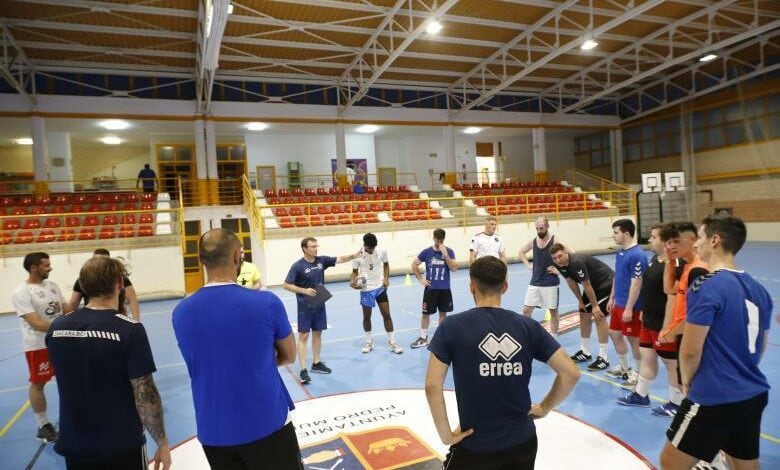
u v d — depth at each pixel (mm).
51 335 2113
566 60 18625
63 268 11914
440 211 17516
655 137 22656
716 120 20000
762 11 15195
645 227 20125
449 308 6648
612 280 5238
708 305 2195
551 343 1998
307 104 18375
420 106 20250
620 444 3576
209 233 2162
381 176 23531
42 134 15000
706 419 2221
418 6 13641
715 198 20141
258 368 2021
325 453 3564
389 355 6254
